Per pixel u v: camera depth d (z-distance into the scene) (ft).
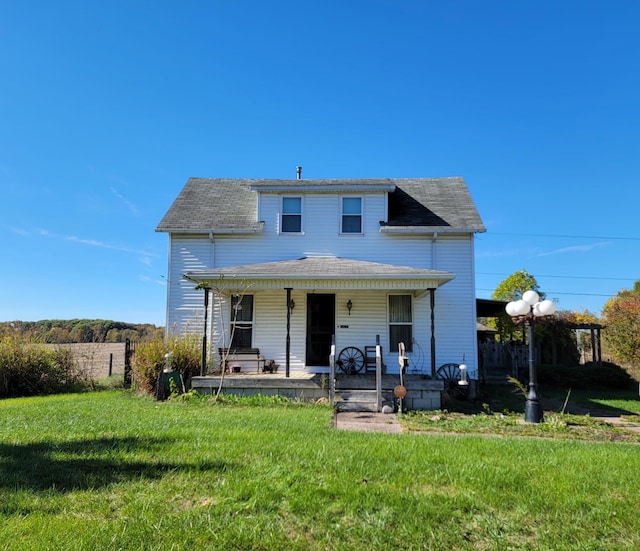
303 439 18.22
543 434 23.90
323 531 9.78
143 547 8.84
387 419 28.14
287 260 42.78
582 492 12.31
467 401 38.70
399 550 9.11
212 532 9.49
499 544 9.41
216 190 50.88
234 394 34.45
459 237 42.80
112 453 15.28
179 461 14.34
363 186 43.29
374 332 42.37
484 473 13.70
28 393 41.98
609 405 38.24
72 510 10.62
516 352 56.18
